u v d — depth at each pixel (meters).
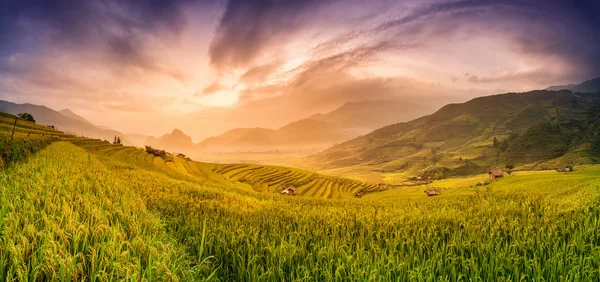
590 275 6.93
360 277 6.84
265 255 8.30
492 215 15.45
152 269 5.55
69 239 6.04
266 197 31.41
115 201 10.48
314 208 18.11
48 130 104.31
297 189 143.62
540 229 10.19
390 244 9.43
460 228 12.26
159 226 8.57
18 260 4.75
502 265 7.74
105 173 21.48
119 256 5.54
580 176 69.06
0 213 6.43
